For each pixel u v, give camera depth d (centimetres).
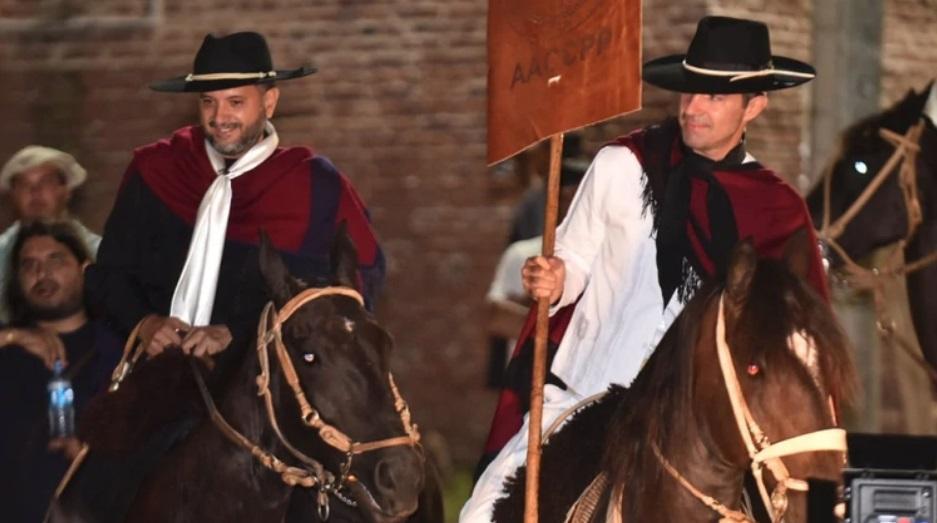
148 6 3222
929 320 1866
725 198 1391
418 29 3128
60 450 1584
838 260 1892
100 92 3234
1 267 1795
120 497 1473
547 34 1376
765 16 2898
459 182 3122
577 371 1423
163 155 1612
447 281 3128
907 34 2972
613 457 1261
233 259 1577
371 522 1345
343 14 3152
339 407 1328
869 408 2231
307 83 3162
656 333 1394
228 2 3194
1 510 1582
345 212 1605
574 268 1416
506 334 2402
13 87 3266
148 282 1600
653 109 2852
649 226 1410
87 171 3234
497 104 1402
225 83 1554
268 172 1589
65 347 1630
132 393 1462
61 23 3256
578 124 1356
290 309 1357
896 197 1884
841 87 2259
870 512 1141
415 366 3144
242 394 1397
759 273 1194
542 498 1337
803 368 1162
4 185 1898
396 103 3141
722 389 1186
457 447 3123
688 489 1223
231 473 1395
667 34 2908
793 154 2852
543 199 2448
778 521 1166
